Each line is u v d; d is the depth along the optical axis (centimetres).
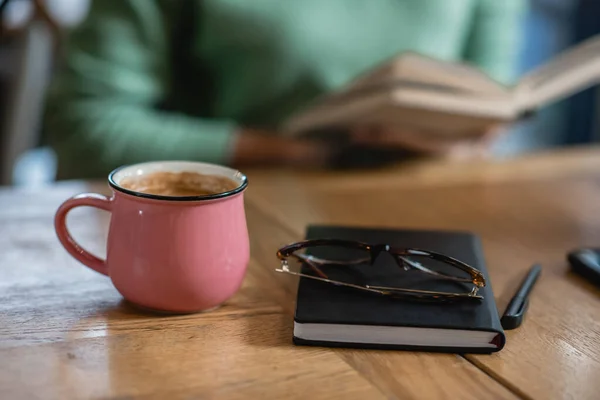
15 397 43
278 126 136
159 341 51
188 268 53
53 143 125
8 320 53
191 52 131
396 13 138
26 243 70
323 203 90
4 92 141
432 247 63
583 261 67
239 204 55
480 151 134
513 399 45
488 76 94
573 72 96
